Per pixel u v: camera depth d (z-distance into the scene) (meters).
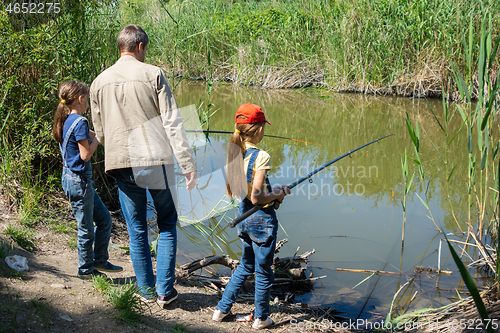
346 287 3.22
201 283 3.16
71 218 3.69
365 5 10.96
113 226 3.97
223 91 11.02
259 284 2.54
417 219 4.25
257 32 12.25
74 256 3.09
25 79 3.98
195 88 11.36
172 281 2.60
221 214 4.19
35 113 3.90
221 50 12.63
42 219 3.49
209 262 3.35
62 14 4.18
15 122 3.78
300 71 11.77
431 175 5.34
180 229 4.08
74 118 2.55
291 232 3.96
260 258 2.50
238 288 2.59
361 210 4.42
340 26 11.27
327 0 11.96
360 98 10.19
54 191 3.93
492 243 3.69
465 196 4.73
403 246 3.76
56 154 4.04
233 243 3.92
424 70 10.07
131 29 2.49
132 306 2.36
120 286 2.64
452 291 3.15
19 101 3.83
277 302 2.97
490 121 3.57
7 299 2.11
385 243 3.80
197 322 2.51
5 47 3.69
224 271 3.45
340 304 3.02
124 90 2.35
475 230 4.03
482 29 3.11
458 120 8.01
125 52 2.48
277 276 3.36
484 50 3.10
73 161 2.56
